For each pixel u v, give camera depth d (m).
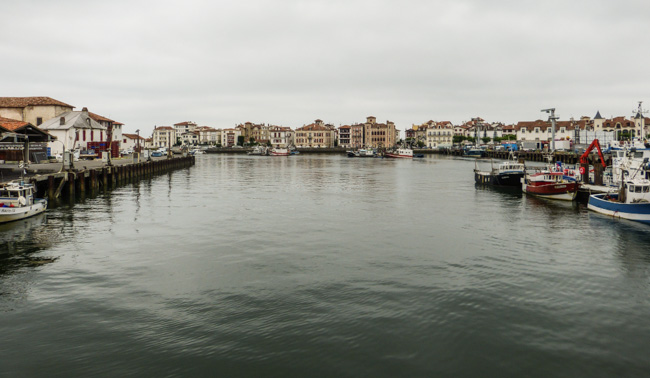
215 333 16.91
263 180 80.19
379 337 16.66
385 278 23.14
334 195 57.66
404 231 34.88
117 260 26.20
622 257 27.33
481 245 30.33
